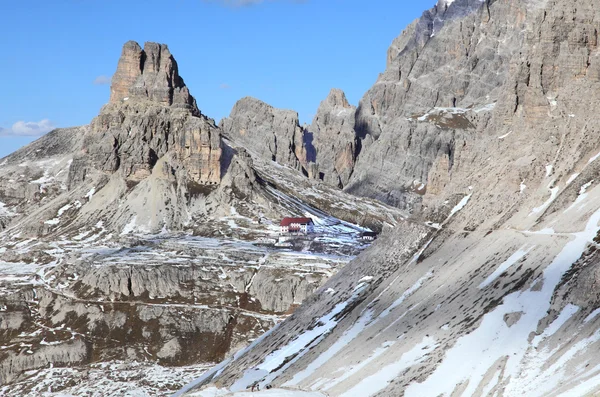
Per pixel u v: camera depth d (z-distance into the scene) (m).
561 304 137.38
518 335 137.25
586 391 112.81
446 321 157.12
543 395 118.44
